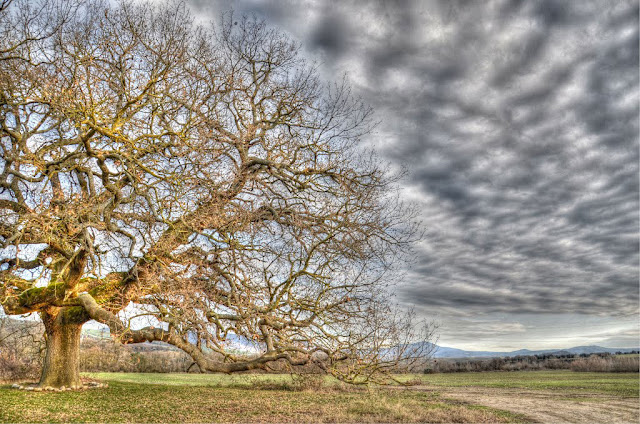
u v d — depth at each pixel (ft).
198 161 49.14
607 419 60.85
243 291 49.24
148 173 50.78
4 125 55.67
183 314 45.96
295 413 57.06
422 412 61.00
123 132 51.57
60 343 68.54
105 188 54.70
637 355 209.77
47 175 51.47
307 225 52.75
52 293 61.57
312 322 51.26
